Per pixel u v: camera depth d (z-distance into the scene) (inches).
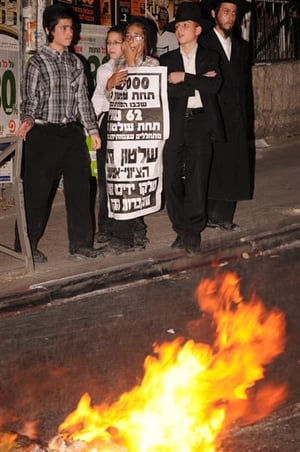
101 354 258.4
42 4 410.3
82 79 326.0
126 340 269.3
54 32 318.7
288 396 228.1
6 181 411.5
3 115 412.5
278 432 207.8
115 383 237.0
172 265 338.3
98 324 284.7
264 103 565.6
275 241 370.0
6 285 309.9
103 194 355.3
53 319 290.2
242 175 359.3
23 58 414.6
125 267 327.9
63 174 333.1
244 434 205.9
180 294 313.7
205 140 333.4
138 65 331.3
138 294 314.2
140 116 330.6
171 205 342.3
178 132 332.5
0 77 408.5
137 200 335.6
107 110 343.0
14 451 179.2
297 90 589.0
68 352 260.5
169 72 331.3
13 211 410.3
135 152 332.8
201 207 339.6
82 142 331.0
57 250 350.0
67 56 323.0
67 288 310.5
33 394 231.9
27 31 411.5
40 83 318.7
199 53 331.0
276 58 580.1
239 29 534.0
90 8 436.8
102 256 338.3
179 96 328.8
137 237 349.7
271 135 571.2
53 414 219.8
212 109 331.0
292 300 305.4
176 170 338.0
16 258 322.7
